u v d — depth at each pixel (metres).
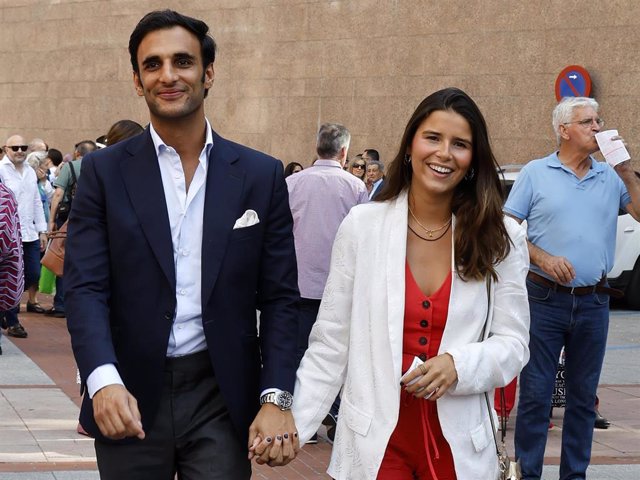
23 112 29.27
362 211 3.74
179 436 3.62
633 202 6.07
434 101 3.70
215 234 3.59
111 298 3.60
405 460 3.66
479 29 18.67
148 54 3.57
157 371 3.56
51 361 10.05
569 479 6.25
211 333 3.58
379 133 20.39
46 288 13.23
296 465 6.95
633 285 14.74
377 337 3.63
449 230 3.74
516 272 3.74
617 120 16.80
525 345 3.73
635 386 9.72
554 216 6.11
